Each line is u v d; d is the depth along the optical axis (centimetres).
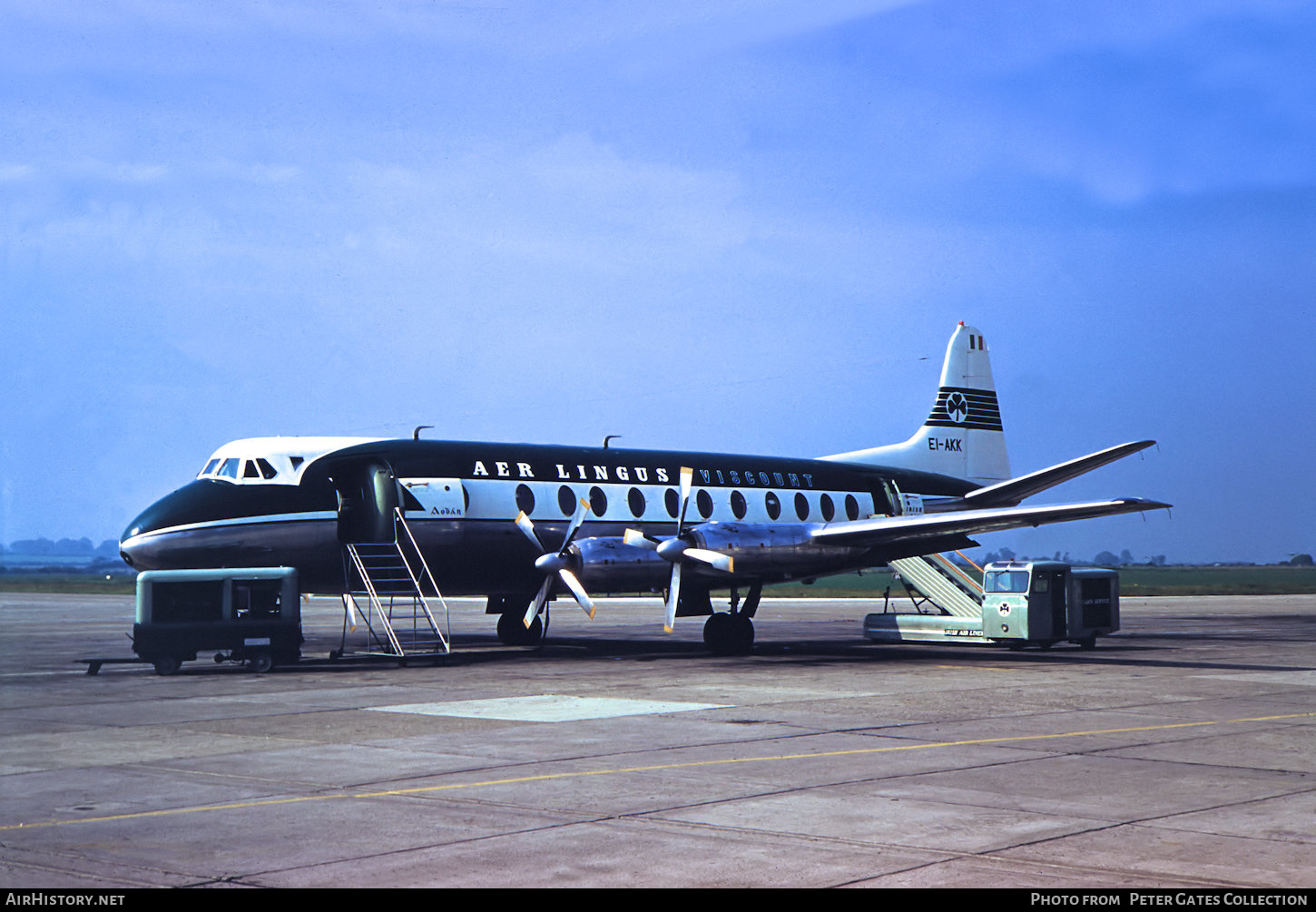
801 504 3195
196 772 1162
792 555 2594
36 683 1991
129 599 7075
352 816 973
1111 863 826
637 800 1030
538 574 2766
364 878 796
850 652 2783
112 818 967
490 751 1280
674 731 1437
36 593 8231
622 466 2922
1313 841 885
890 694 1838
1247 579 13625
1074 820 953
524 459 2778
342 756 1252
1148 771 1167
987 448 3816
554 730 1443
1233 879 785
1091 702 1738
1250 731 1441
